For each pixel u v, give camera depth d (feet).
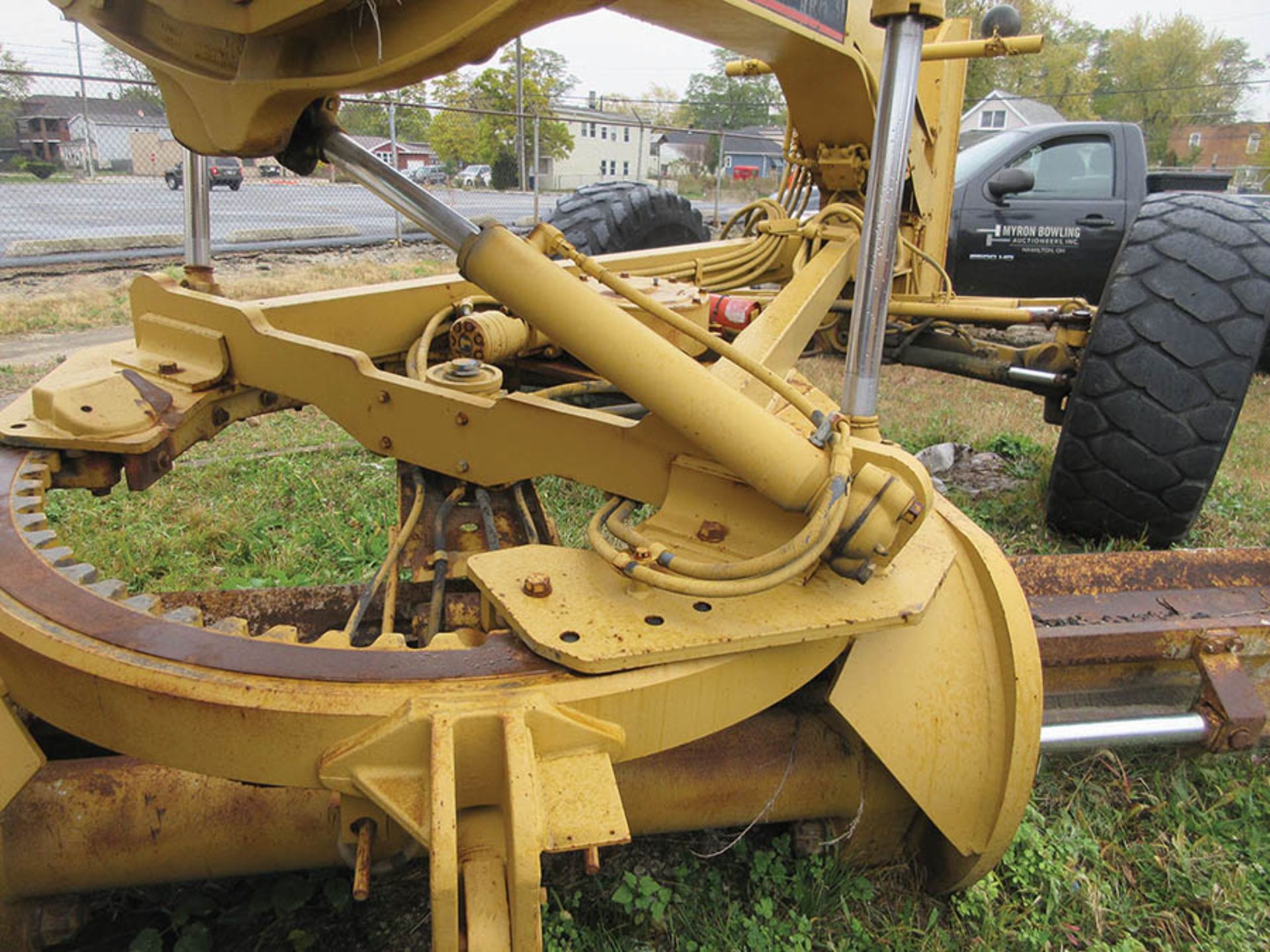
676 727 5.15
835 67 9.30
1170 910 6.81
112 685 4.66
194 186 8.43
